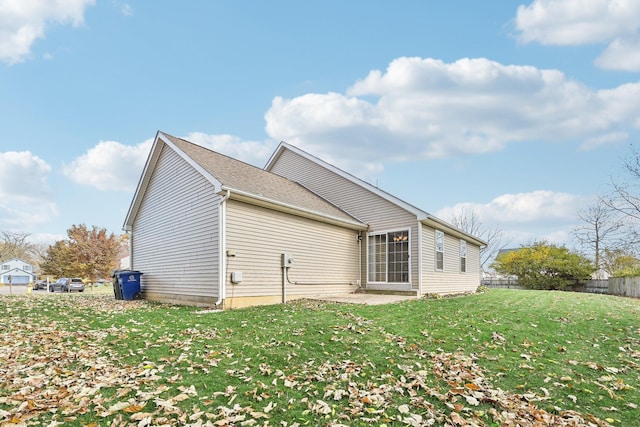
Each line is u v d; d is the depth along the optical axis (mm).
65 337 5238
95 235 31281
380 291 12594
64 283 26812
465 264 16344
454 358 4660
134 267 12609
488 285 27562
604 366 4461
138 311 7910
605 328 6645
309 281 10984
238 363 4293
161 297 10797
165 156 11203
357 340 5312
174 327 6047
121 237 33688
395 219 12492
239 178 10094
